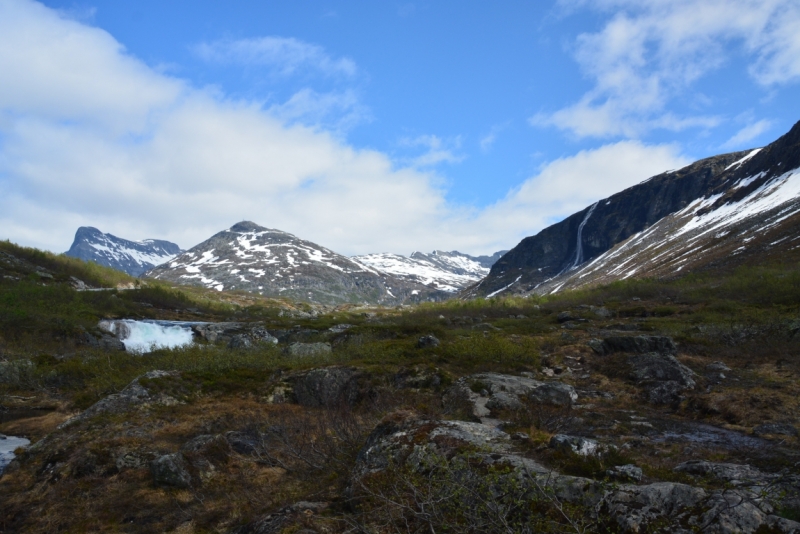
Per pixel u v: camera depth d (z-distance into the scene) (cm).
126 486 971
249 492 878
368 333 2586
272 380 1648
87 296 4206
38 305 3381
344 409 1267
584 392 1484
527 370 1752
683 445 995
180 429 1266
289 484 886
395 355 1822
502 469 628
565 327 3008
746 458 880
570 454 704
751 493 529
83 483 988
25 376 1970
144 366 1934
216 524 793
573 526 484
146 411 1385
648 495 534
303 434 1098
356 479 721
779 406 1214
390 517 571
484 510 537
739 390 1364
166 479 961
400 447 757
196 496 910
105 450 1082
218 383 1608
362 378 1574
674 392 1398
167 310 5109
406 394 1449
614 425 1145
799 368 1574
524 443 780
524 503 551
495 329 3002
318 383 1562
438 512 552
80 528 841
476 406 1261
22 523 879
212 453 1048
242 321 4619
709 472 692
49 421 1546
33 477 1048
